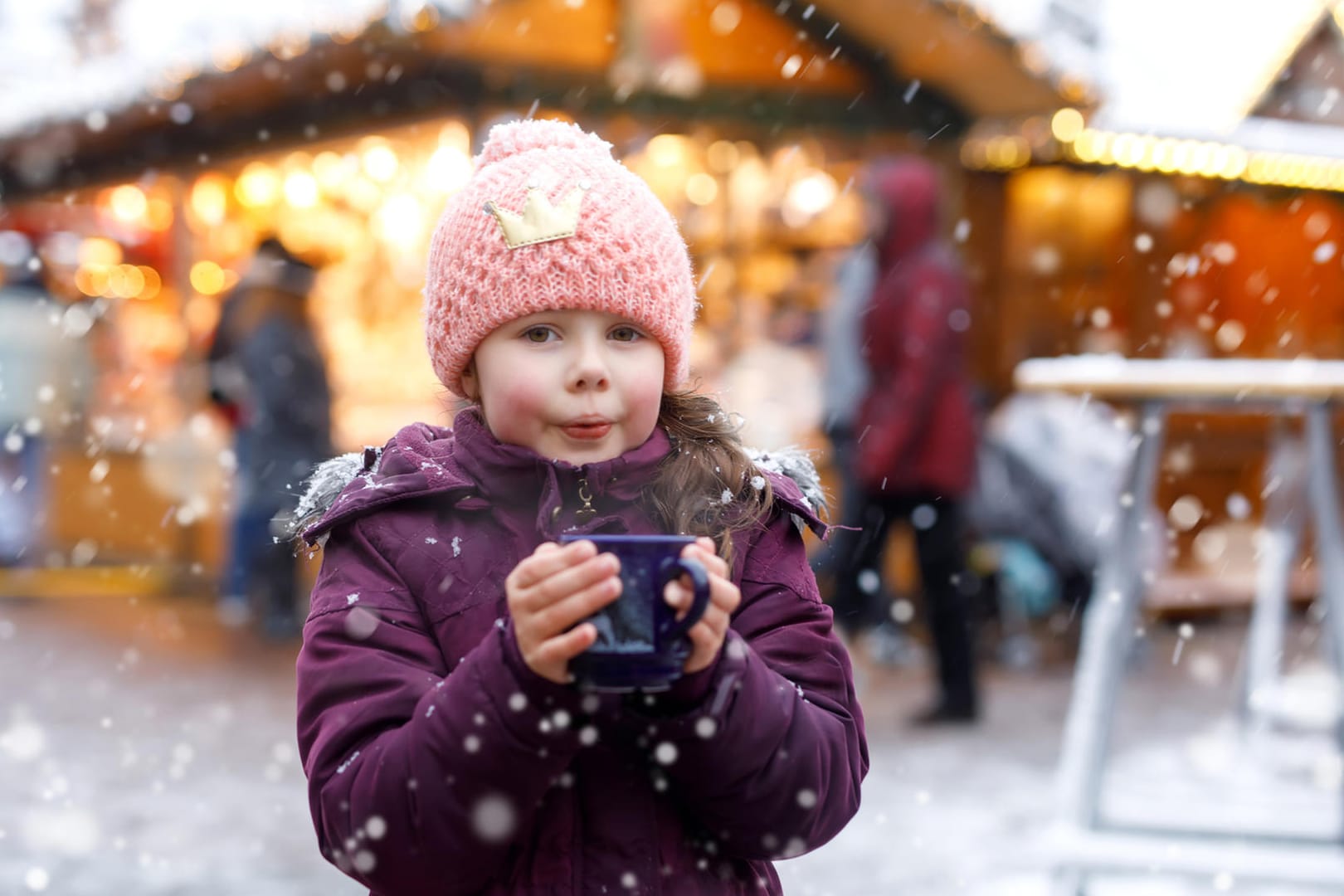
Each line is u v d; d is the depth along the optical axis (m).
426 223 9.39
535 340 1.54
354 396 9.47
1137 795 4.65
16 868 3.73
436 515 1.57
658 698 1.35
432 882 1.39
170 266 11.52
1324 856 3.01
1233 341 9.84
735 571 1.55
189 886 3.59
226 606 9.11
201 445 10.55
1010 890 3.61
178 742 5.25
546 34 7.05
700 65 7.57
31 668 6.86
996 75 7.97
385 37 6.52
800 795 1.42
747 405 8.40
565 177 1.54
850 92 8.06
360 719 1.46
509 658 1.32
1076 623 8.09
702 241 9.21
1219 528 9.37
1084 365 3.36
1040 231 9.30
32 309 10.56
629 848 1.45
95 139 9.36
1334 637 3.36
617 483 1.54
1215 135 9.14
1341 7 9.45
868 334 5.85
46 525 11.22
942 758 5.17
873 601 7.41
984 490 7.52
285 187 9.69
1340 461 9.45
